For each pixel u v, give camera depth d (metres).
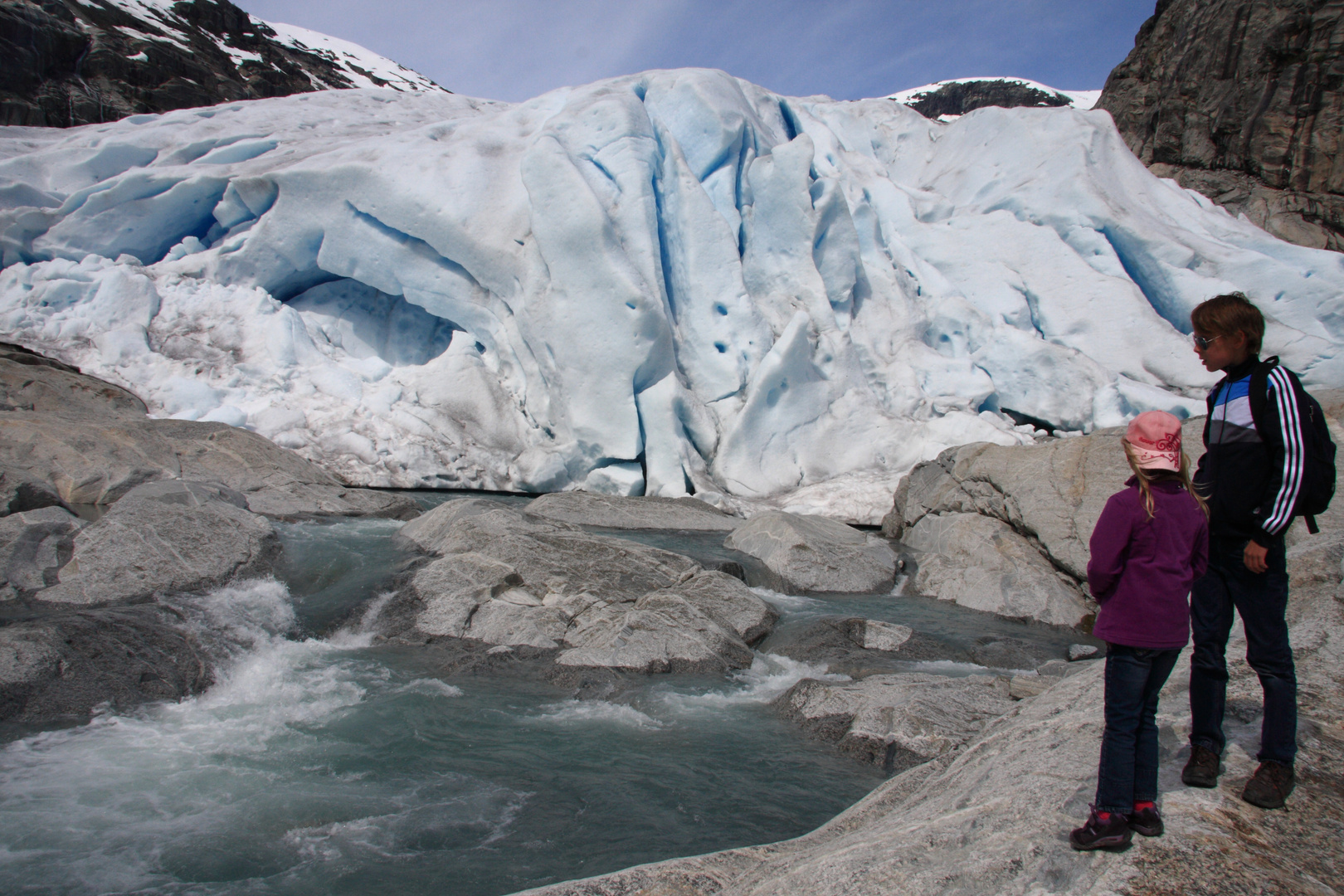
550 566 8.41
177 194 18.30
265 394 15.98
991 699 5.98
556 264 16.34
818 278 19.03
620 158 17.47
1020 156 23.41
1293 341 17.89
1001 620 9.04
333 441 15.48
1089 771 2.79
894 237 22.36
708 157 19.55
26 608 6.88
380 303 19.67
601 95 18.52
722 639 7.26
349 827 4.27
